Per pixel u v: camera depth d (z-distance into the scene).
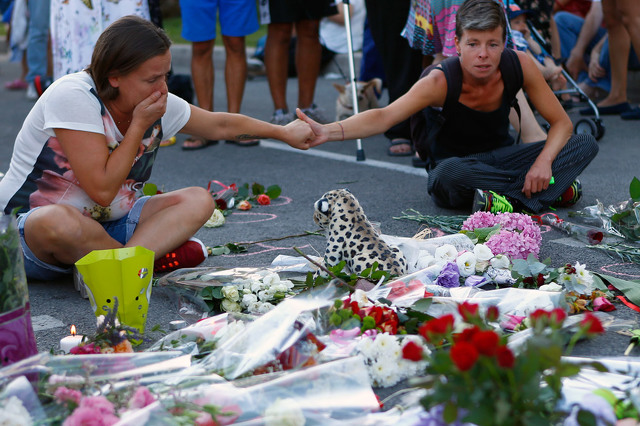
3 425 1.90
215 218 4.50
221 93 10.37
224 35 6.90
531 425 1.72
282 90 7.36
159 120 3.48
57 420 2.00
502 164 4.57
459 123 4.52
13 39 11.11
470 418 1.71
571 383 2.19
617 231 3.96
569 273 3.09
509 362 1.72
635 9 6.97
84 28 6.26
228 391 2.11
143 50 3.08
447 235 3.88
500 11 4.21
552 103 4.47
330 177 5.77
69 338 2.57
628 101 8.34
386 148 6.85
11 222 2.23
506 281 3.21
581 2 8.80
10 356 2.24
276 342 2.35
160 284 3.27
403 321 2.64
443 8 5.47
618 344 2.62
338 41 10.84
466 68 4.27
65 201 3.42
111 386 2.12
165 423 1.98
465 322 2.03
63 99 3.18
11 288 2.23
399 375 2.37
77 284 3.43
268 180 5.76
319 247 4.03
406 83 6.49
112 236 3.60
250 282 3.09
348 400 2.12
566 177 4.55
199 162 6.50
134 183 3.57
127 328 2.65
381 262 3.19
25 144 3.35
